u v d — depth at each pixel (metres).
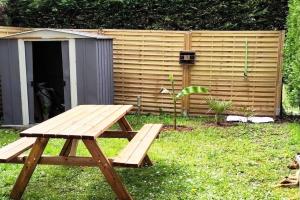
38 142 4.04
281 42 8.09
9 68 7.87
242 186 4.44
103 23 10.17
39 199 4.20
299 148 5.94
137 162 3.78
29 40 7.74
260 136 6.77
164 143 6.37
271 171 4.95
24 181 4.13
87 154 5.71
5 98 7.97
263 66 8.24
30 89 7.95
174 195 4.20
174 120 7.57
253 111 8.41
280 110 8.36
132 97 9.04
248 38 8.23
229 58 8.39
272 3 9.19
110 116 4.79
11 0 10.22
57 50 9.04
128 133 5.43
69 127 4.10
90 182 4.70
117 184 3.90
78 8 10.17
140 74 8.91
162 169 5.09
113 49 8.94
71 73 7.81
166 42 8.66
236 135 6.89
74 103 7.88
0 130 7.66
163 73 8.77
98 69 7.79
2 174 4.94
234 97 8.48
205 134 6.96
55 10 10.27
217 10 9.52
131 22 10.06
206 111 8.68
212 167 5.15
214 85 8.55
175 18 9.80
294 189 4.34
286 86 8.39
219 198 4.09
